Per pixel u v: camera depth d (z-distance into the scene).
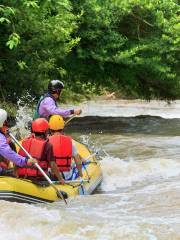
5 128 14.63
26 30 28.75
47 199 14.37
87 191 15.98
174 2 39.47
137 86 38.31
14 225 12.15
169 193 15.36
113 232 11.74
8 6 27.09
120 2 34.81
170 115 37.75
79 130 28.67
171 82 38.56
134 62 35.72
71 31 31.08
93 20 33.72
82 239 11.45
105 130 28.73
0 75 30.08
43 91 30.47
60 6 29.52
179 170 18.97
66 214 12.94
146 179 17.98
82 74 35.47
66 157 15.93
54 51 30.34
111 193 16.42
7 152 14.21
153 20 36.28
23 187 13.93
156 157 21.06
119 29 36.38
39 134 14.98
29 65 30.03
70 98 35.22
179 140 25.27
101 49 34.50
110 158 20.33
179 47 36.22
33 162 14.41
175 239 11.40
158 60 35.69
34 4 25.92
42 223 12.23
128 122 31.98
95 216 12.93
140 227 12.05
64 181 15.52
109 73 36.69
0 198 13.51
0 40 28.94
